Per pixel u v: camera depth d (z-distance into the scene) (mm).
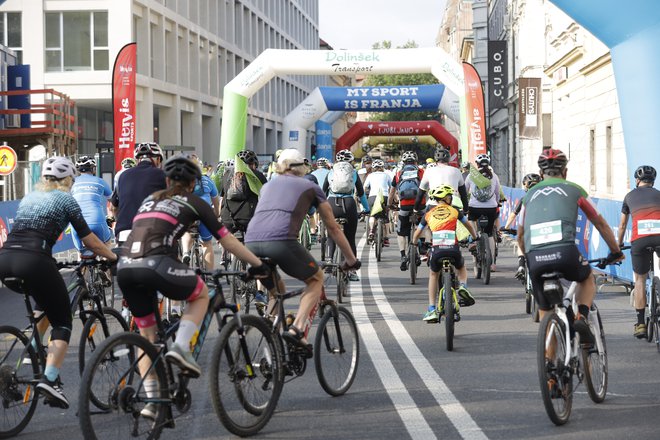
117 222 11195
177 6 52844
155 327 7328
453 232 12039
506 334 12523
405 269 19094
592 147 38938
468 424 7727
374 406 8422
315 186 8672
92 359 6543
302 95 101688
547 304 8352
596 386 8492
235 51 68062
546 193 8359
